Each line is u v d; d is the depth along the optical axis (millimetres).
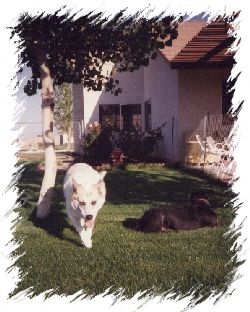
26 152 13125
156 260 3311
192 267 3137
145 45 5039
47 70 4699
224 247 3545
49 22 4414
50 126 4734
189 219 4230
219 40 7371
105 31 4910
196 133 8953
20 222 4508
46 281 2957
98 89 5898
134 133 10766
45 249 3611
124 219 4570
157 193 6027
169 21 4910
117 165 9383
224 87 9047
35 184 7168
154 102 11172
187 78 9055
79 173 3834
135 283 2879
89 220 3479
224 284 2791
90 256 3430
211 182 6809
